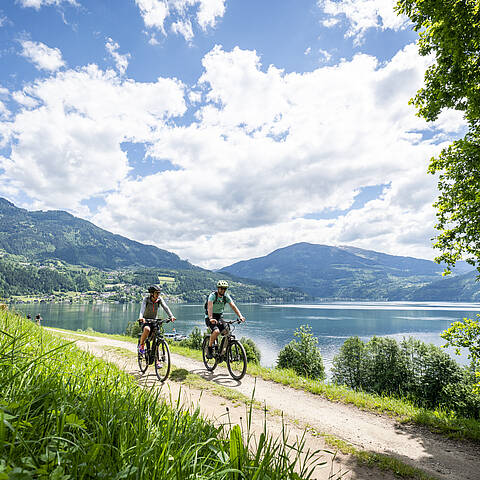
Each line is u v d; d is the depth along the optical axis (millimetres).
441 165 10578
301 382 7766
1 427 1003
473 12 7742
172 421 1896
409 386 25031
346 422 5531
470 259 10328
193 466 1390
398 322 172000
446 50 8766
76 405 1776
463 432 5223
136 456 1300
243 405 5883
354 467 3928
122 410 1928
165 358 7199
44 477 965
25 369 1958
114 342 16016
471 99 8867
